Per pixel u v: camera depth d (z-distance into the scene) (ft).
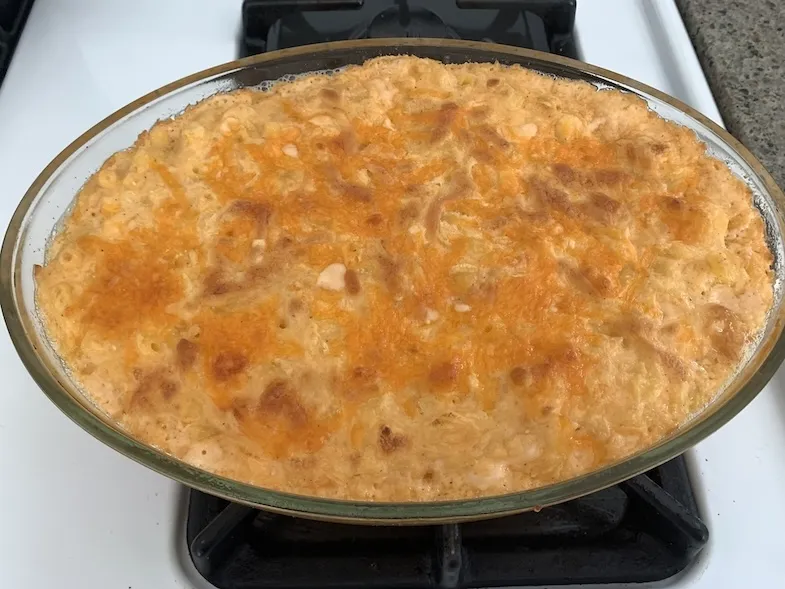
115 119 1.23
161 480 1.03
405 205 1.09
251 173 1.14
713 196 1.15
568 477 0.94
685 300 1.04
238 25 1.69
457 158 1.15
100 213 1.12
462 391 0.96
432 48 1.34
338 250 1.06
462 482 0.94
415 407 0.96
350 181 1.13
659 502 0.97
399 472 0.94
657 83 1.59
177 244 1.07
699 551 0.98
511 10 1.65
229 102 1.26
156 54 1.61
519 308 1.01
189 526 0.99
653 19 1.70
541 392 0.94
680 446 0.88
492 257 1.05
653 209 1.12
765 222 1.14
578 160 1.18
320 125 1.19
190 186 1.12
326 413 0.95
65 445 1.07
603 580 0.96
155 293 1.02
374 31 1.62
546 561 0.97
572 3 1.61
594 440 0.95
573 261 1.06
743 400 0.91
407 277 1.03
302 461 0.93
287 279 1.03
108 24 1.66
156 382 0.98
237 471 0.94
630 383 0.97
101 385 0.99
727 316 1.03
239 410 0.94
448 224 1.08
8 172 1.40
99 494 1.02
